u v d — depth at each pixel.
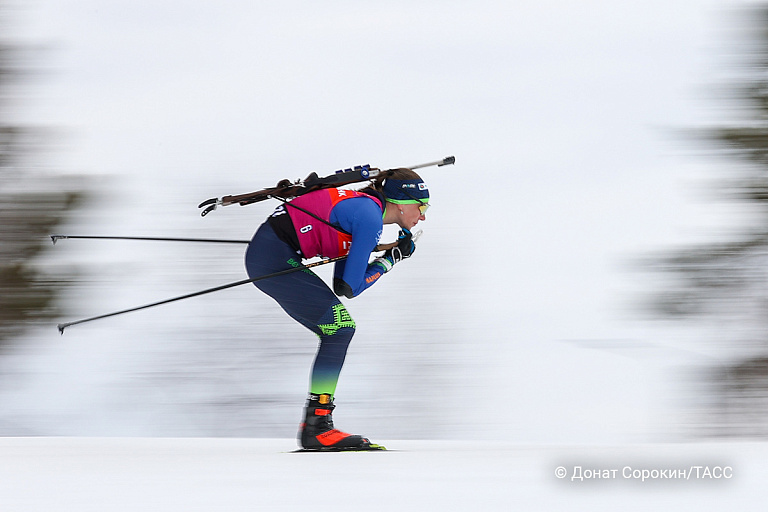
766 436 21.69
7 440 13.58
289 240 11.52
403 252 12.12
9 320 22.50
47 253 22.95
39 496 7.03
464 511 6.36
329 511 6.32
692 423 22.27
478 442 13.11
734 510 6.41
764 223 22.58
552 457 9.93
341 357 11.70
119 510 6.37
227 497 6.95
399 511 6.36
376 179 11.97
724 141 22.62
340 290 11.12
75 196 23.12
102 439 13.67
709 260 22.73
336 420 24.36
